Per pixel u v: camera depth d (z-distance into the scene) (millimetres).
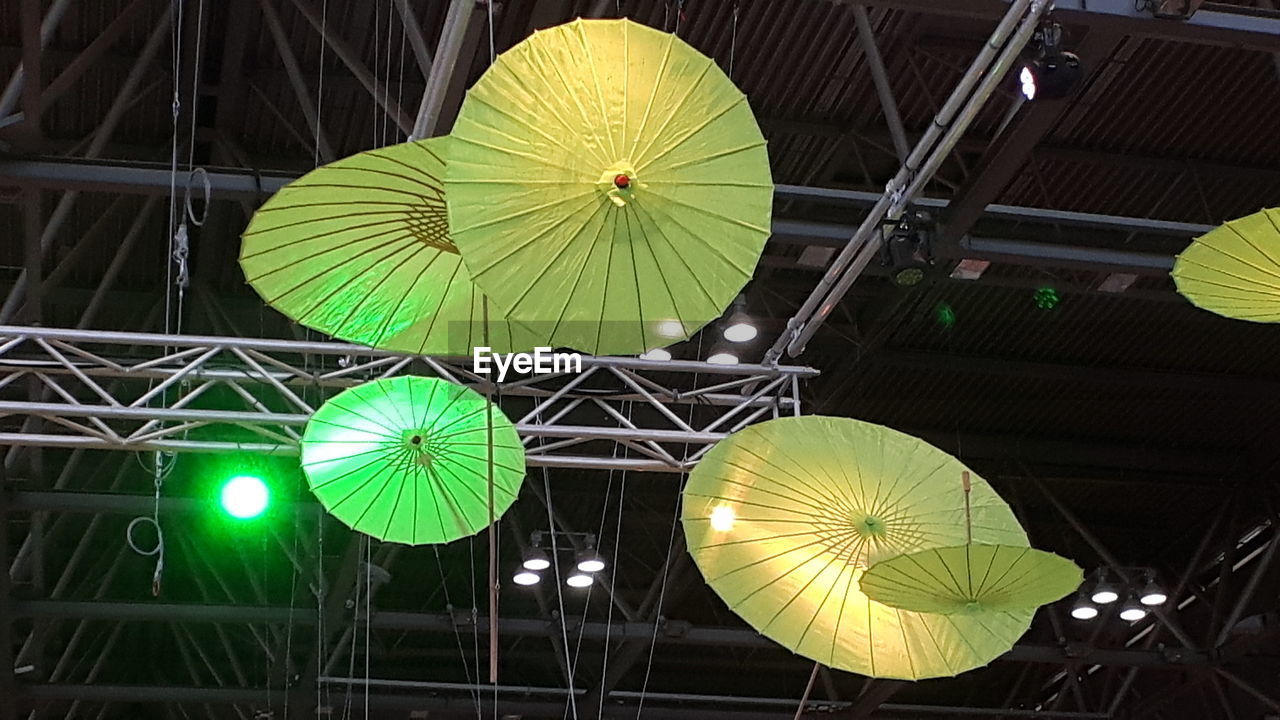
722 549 7809
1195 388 16562
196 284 13961
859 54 12078
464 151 5500
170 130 12375
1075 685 20172
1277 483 18391
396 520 8859
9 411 10102
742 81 12266
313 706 17188
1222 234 6887
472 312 6891
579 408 15211
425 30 11258
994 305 15203
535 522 17906
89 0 11109
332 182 6129
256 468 15594
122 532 17859
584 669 19719
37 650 16875
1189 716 20312
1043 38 9102
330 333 7066
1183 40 9414
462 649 19828
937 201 11578
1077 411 17359
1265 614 17641
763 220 5691
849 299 14742
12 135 10117
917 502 7820
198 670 21047
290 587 18672
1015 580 6863
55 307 14078
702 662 21156
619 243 5668
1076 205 14023
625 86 5445
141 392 14734
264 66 11883
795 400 11250
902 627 7688
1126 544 19750
